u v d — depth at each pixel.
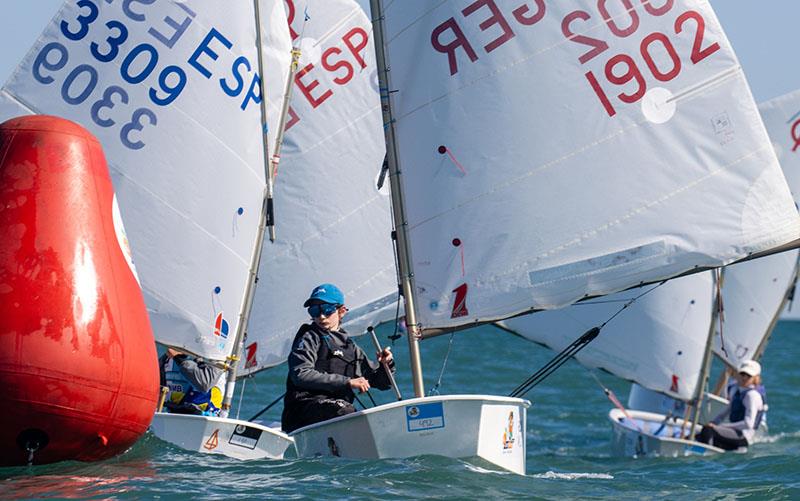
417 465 29.55
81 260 27.66
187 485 26.50
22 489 25.42
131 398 28.14
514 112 35.28
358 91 47.84
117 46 36.88
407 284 35.22
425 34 35.38
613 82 35.53
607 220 35.38
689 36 35.53
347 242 47.62
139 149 36.44
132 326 28.38
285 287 47.03
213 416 33.34
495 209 35.09
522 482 29.38
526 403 32.44
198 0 36.75
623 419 55.72
